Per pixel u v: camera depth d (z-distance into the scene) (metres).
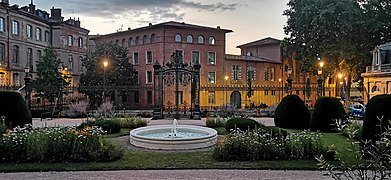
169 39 39.69
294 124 16.42
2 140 9.36
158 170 8.43
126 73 39.12
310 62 35.44
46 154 9.20
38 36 39.72
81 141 9.46
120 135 14.70
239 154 9.54
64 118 22.91
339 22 31.84
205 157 9.96
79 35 45.47
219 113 24.27
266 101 46.09
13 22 35.38
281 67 49.44
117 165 8.86
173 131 14.99
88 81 36.50
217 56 42.59
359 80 37.66
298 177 7.66
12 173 8.02
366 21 32.44
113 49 39.09
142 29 41.22
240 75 44.78
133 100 41.16
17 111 13.61
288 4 36.38
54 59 33.47
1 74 33.34
